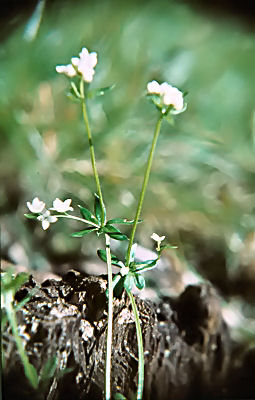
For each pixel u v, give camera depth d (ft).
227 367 0.50
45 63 0.98
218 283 0.80
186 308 0.48
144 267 0.39
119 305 0.39
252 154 0.99
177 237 0.81
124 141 0.89
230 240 0.83
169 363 0.44
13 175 0.81
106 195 0.81
